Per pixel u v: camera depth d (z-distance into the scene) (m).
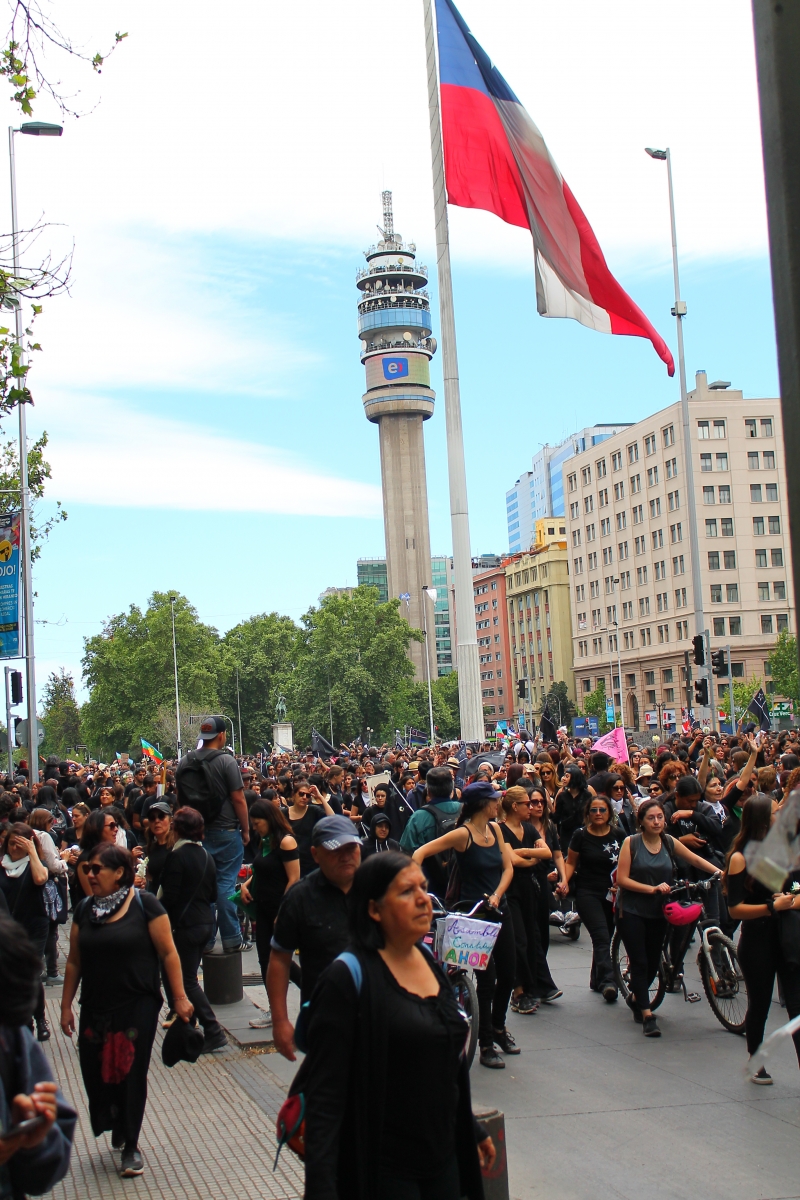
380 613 127.62
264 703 146.62
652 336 17.80
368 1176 3.70
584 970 12.91
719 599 98.75
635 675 110.50
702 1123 7.29
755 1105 7.63
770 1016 10.19
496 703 155.25
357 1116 3.71
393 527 198.75
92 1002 6.85
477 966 7.18
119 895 6.99
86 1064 6.80
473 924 7.25
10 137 27.78
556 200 17.14
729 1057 8.88
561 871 12.01
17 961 3.36
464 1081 3.96
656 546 105.81
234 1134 7.30
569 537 125.19
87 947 6.88
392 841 13.50
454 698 161.12
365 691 121.31
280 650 147.00
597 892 11.68
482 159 17.38
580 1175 6.46
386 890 3.86
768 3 3.65
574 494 123.50
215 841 11.68
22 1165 3.26
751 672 98.38
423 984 3.91
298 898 6.16
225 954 11.48
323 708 121.38
